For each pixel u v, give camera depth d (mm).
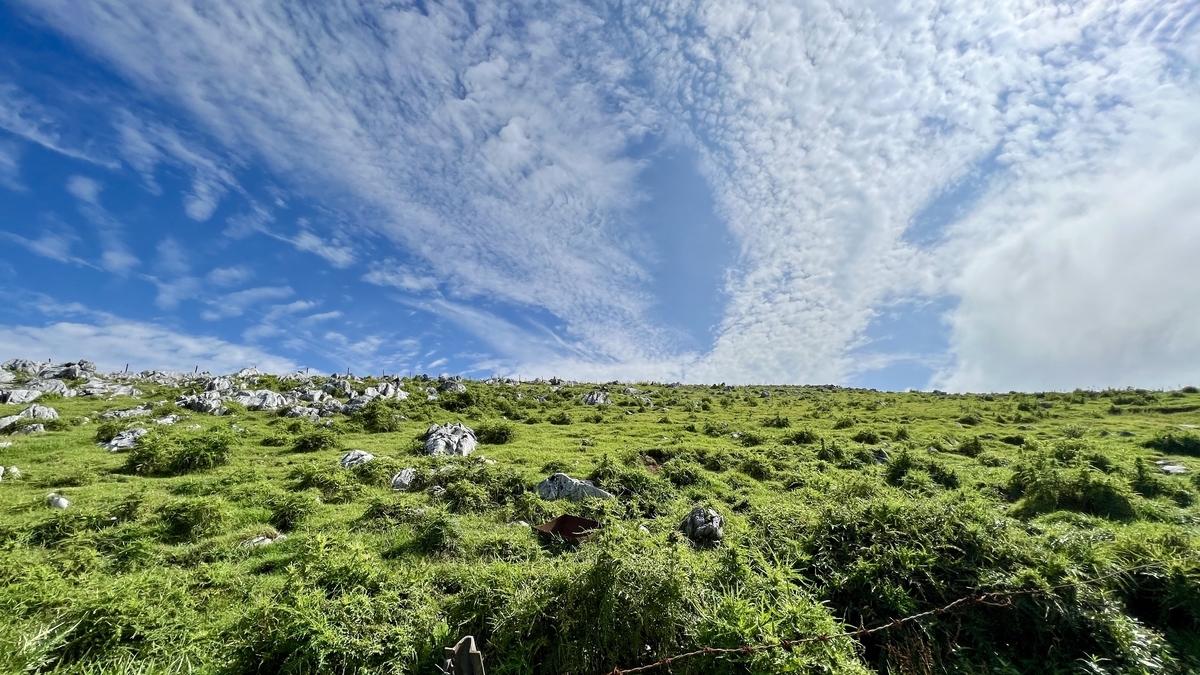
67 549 11000
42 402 38281
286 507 14281
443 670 5867
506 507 15125
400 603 7305
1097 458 18266
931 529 8055
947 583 7273
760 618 5730
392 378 62250
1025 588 6926
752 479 19875
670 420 38656
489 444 28250
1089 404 42375
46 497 15055
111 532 12180
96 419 32125
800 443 28328
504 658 6195
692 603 6168
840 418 36156
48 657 6094
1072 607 6707
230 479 17891
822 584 7719
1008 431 31703
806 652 5504
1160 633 6836
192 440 21875
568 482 16859
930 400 53469
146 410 34844
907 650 6402
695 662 5582
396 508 14133
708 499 16297
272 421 33469
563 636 6098
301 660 5988
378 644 6230
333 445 26047
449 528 11961
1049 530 9273
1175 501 15055
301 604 6535
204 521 13117
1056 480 14852
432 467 19609
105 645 6484
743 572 6930
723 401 51750
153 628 7039
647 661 5828
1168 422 32312
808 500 13406
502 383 69625
